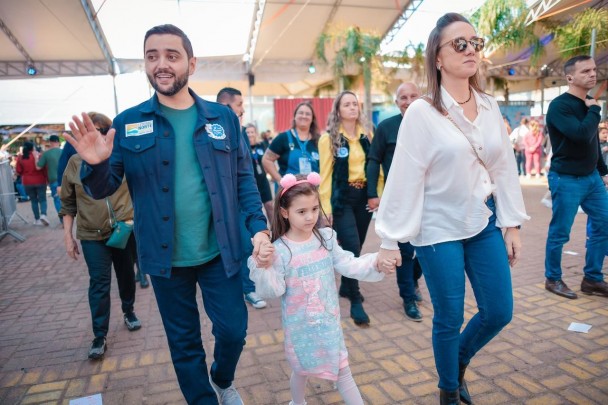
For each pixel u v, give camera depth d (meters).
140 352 3.19
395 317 3.60
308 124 4.23
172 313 2.06
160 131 1.93
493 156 2.00
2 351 3.29
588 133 3.43
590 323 3.29
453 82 2.00
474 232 2.03
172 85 1.89
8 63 13.02
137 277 4.81
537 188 11.38
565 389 2.47
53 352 3.24
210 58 14.20
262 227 2.02
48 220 9.92
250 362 2.95
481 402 2.39
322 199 3.55
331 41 11.90
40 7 9.96
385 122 3.46
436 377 2.67
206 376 2.10
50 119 14.70
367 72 11.63
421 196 2.05
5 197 7.76
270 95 21.45
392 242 2.06
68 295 4.60
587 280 3.87
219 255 2.07
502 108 17.27
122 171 1.96
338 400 2.46
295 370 2.09
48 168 8.90
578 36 10.51
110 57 13.12
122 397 2.60
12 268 5.79
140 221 1.97
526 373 2.65
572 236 5.97
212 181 1.99
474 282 2.12
